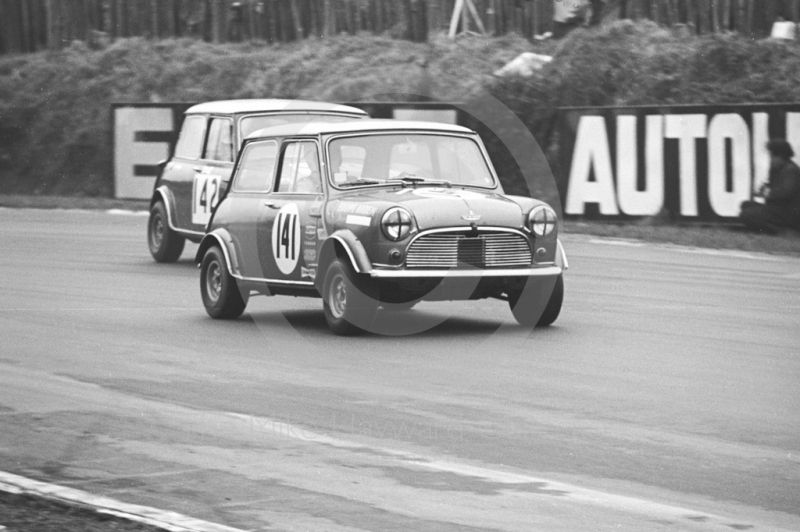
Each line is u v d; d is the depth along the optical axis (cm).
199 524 1565
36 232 6391
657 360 2869
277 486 1788
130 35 10631
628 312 3709
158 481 1814
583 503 1706
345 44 9556
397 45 9344
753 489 1784
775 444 2058
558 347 3041
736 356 2934
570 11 8831
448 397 2442
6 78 10350
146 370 2734
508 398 2433
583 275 4675
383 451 2002
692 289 4281
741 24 8238
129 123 8094
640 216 6181
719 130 5919
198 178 4816
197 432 2136
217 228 3612
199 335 3241
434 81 8562
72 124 9769
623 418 2253
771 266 4978
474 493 1755
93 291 4178
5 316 3581
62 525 1557
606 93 7719
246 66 9750
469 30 9200
